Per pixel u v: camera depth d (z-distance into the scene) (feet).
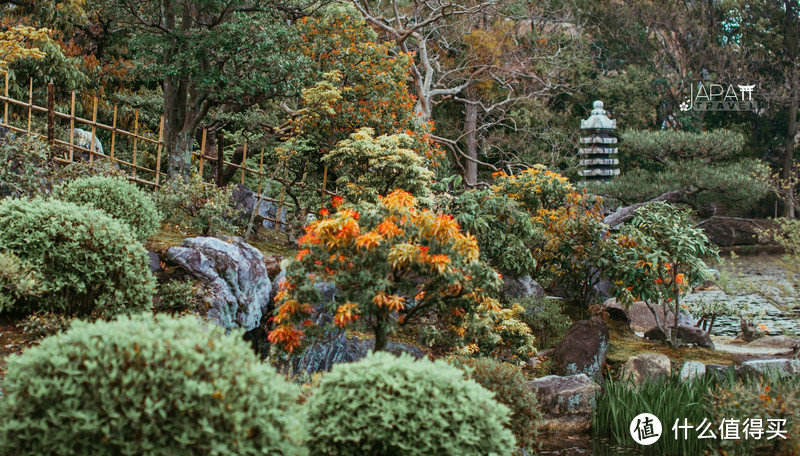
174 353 10.10
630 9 107.24
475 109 82.38
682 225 34.91
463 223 34.99
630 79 103.65
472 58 75.31
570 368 29.40
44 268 19.86
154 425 9.72
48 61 41.57
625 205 80.89
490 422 12.68
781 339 37.11
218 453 9.87
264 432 10.32
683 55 109.40
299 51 37.27
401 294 18.90
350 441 12.20
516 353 28.89
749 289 28.32
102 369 9.89
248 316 24.90
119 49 53.01
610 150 75.97
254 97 34.04
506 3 73.97
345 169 34.88
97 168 30.32
